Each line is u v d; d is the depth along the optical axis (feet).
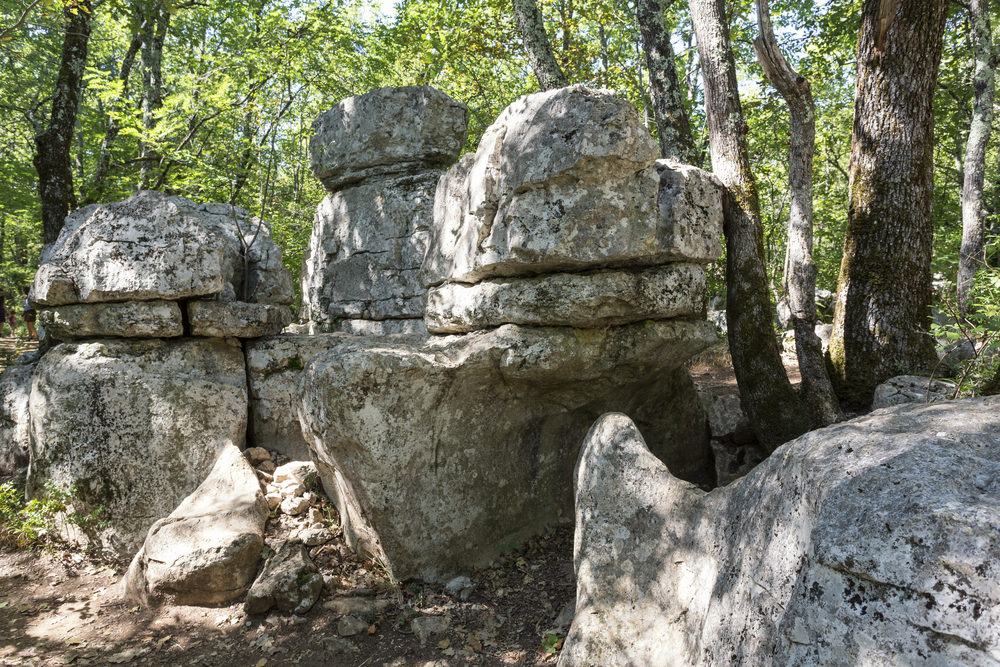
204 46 37.01
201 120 25.76
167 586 13.04
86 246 15.70
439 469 13.70
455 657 11.52
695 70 45.09
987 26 29.68
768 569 7.21
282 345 17.83
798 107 15.71
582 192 12.15
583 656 9.60
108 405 15.60
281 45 25.53
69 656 11.85
